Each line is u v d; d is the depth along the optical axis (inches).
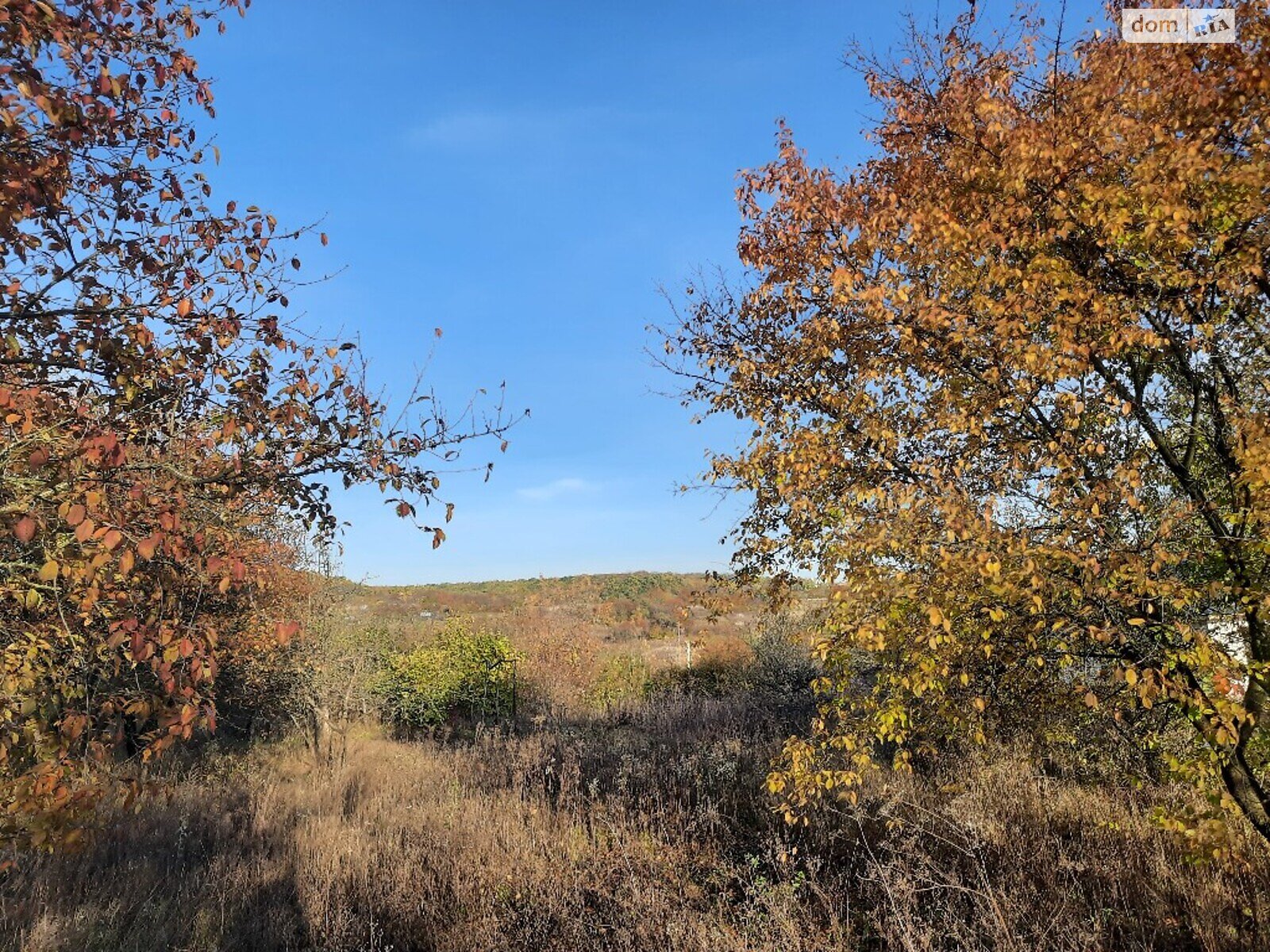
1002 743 255.6
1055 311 171.3
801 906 208.1
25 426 113.9
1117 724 216.7
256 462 141.9
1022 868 207.2
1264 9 142.8
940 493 170.2
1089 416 184.2
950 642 167.2
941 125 208.4
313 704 542.0
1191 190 155.3
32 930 204.8
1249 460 145.0
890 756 333.7
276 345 147.3
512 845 281.7
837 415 213.9
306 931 230.2
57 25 113.1
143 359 129.3
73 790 120.3
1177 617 163.9
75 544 123.1
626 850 265.9
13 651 135.0
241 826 341.1
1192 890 186.7
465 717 706.2
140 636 116.6
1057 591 159.3
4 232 121.8
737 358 243.6
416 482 151.0
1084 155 169.2
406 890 252.2
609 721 568.7
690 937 195.0
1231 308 173.2
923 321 176.6
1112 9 183.9
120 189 142.7
